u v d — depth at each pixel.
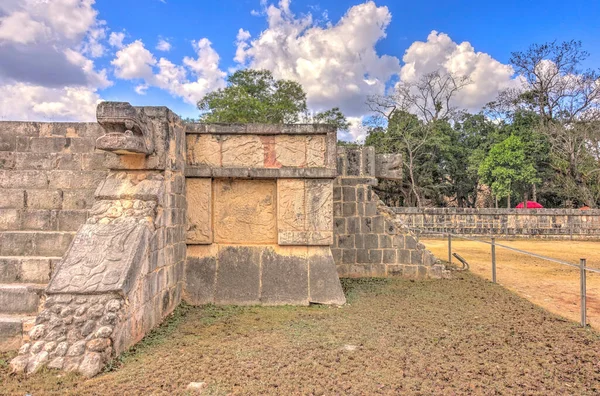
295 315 5.10
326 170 5.88
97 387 3.01
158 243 4.66
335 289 5.73
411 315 5.14
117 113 4.25
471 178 30.98
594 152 21.86
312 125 5.95
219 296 5.63
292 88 26.27
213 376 3.21
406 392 2.97
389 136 28.41
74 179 5.27
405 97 27.98
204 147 5.94
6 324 3.84
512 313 5.29
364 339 4.18
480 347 3.99
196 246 5.90
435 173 31.45
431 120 28.98
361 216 7.83
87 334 3.44
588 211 17.39
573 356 3.78
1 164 5.27
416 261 7.73
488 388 3.06
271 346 3.93
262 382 3.11
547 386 3.12
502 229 17.64
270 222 6.05
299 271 5.81
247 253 5.94
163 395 2.89
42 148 5.32
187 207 5.87
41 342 3.39
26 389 2.97
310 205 5.91
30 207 5.23
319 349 3.85
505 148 23.73
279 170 5.87
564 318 5.14
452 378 3.23
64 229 5.16
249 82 25.78
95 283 3.72
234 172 5.86
